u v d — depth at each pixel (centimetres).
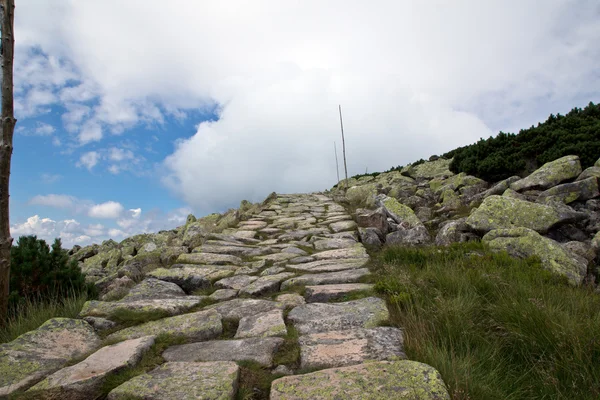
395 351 327
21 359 351
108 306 500
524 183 1044
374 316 418
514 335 364
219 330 416
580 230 785
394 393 250
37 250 672
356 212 1399
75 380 298
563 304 429
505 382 301
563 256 611
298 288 576
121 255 1488
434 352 313
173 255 909
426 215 1232
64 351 376
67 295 641
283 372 307
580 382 297
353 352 330
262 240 1100
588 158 1078
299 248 923
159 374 303
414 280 522
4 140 475
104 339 410
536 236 665
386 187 1814
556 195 926
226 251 905
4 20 479
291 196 2472
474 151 1631
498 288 479
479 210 869
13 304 564
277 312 457
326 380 273
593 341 328
